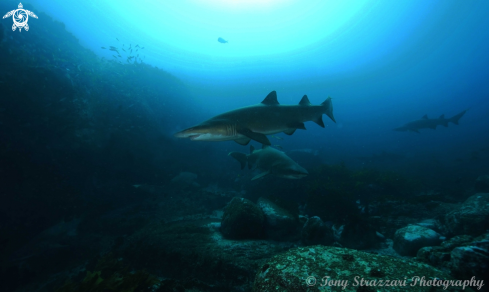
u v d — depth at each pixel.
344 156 29.19
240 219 6.12
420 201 7.51
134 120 14.30
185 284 3.99
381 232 6.78
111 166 12.11
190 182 13.86
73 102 10.38
